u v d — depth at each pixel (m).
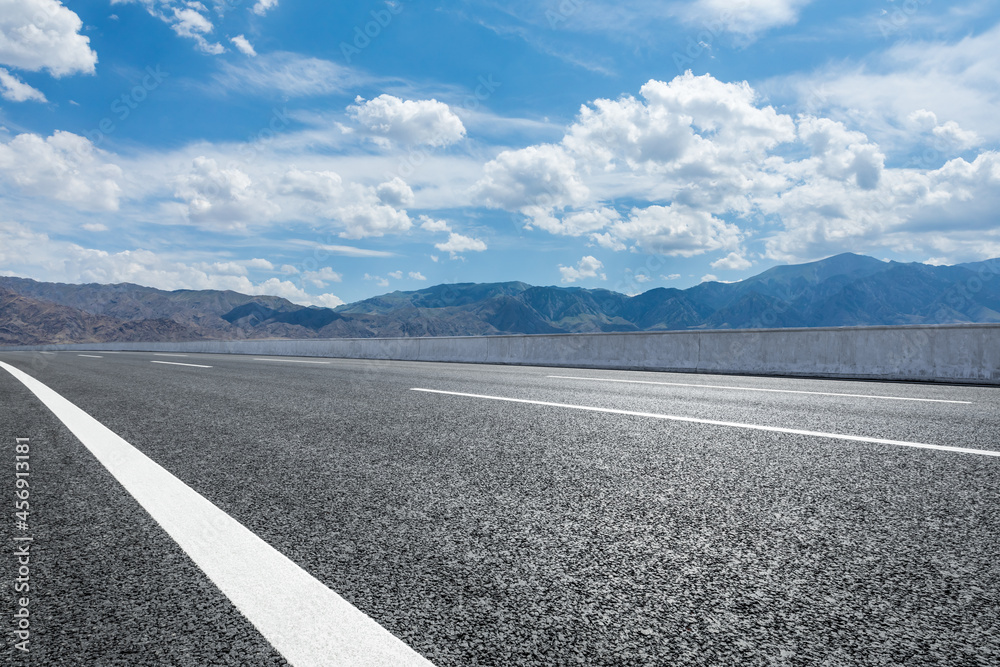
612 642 1.43
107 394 7.32
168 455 3.66
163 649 1.42
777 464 3.26
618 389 7.41
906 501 2.56
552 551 2.03
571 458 3.45
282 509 2.54
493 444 3.88
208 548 2.08
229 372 11.31
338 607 1.63
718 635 1.46
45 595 1.72
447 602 1.66
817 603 1.63
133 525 2.34
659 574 1.83
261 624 1.54
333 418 5.09
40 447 3.95
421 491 2.80
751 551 2.02
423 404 5.96
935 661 1.34
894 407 5.56
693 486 2.83
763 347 10.94
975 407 5.55
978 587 1.72
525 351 15.68
